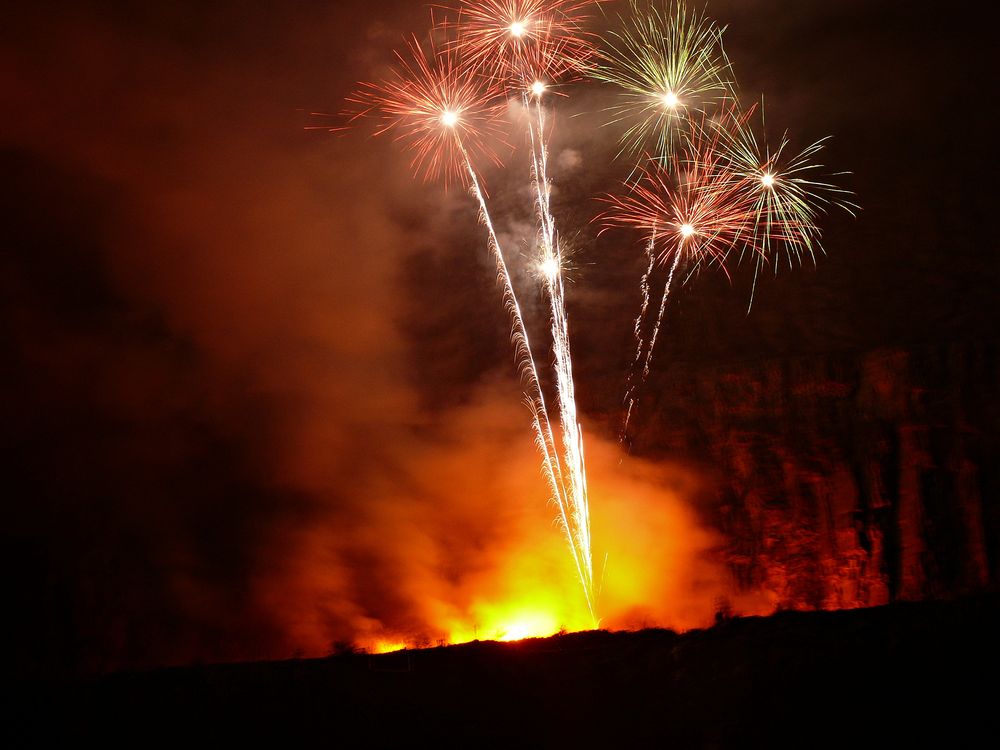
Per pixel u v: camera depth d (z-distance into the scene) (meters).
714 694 9.54
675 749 8.88
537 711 9.84
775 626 10.89
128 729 10.00
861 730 8.62
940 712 8.64
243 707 10.30
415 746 9.38
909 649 9.60
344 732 9.71
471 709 9.98
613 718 9.52
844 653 9.74
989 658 9.22
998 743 8.16
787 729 8.82
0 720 10.38
